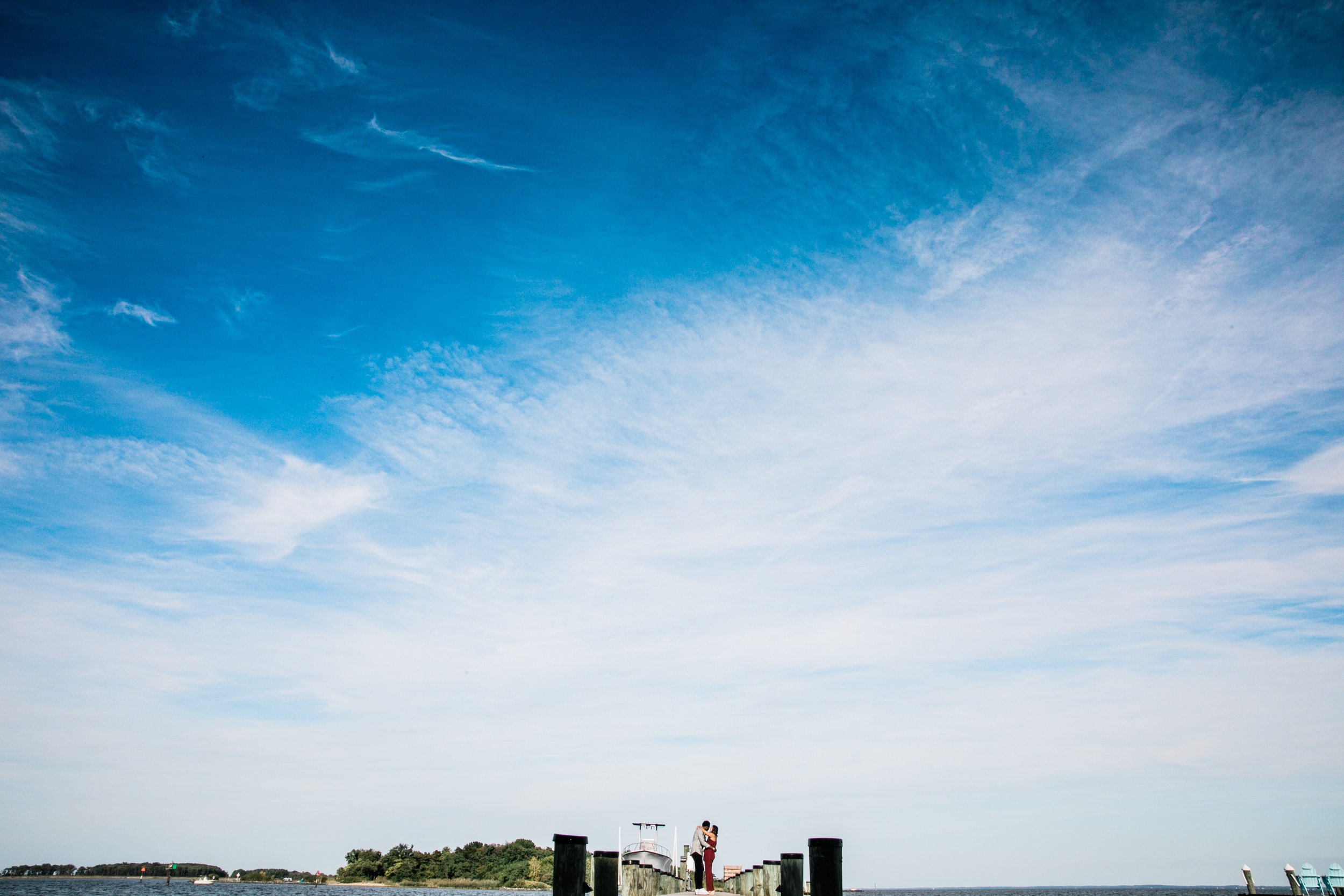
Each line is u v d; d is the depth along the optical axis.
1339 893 39.78
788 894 13.84
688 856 22.97
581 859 12.78
